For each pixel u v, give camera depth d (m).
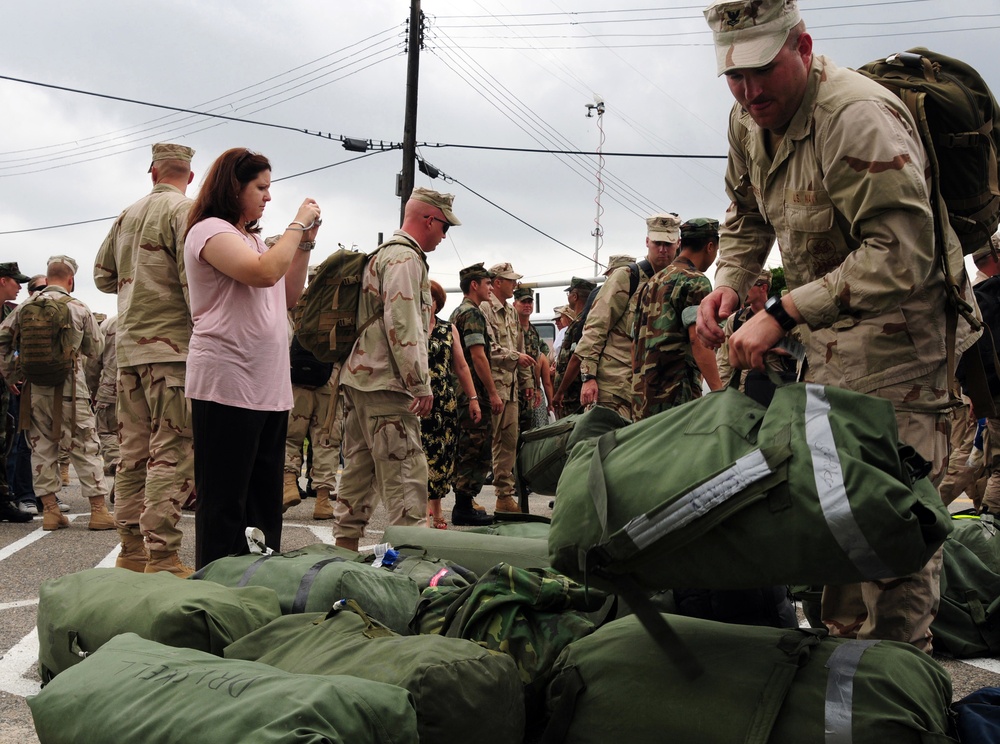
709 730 2.24
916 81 2.74
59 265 7.60
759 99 2.72
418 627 2.99
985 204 2.79
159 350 4.85
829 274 2.61
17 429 7.61
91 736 2.23
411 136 24.05
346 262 4.91
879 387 2.76
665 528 2.18
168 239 4.93
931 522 2.11
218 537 4.16
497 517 4.16
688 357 5.10
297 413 8.11
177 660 2.40
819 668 2.28
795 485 2.08
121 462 5.16
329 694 2.12
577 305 9.45
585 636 2.70
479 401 8.06
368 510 5.08
